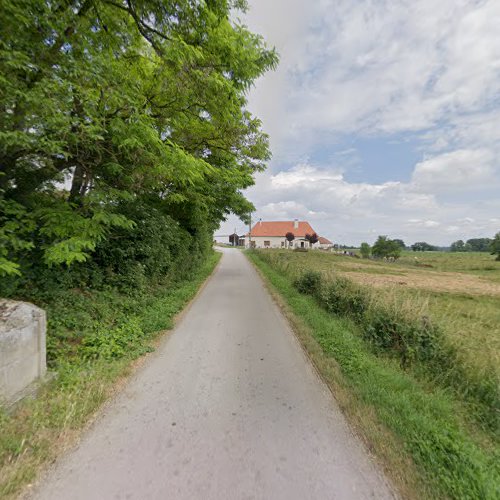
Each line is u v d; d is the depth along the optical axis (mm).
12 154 3654
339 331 5215
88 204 4180
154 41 4480
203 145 8094
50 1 3225
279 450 2287
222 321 6039
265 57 5594
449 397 3375
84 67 3400
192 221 10508
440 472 2074
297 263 16609
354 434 2535
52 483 1877
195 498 1811
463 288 13719
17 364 2559
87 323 4316
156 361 3941
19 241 3236
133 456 2146
